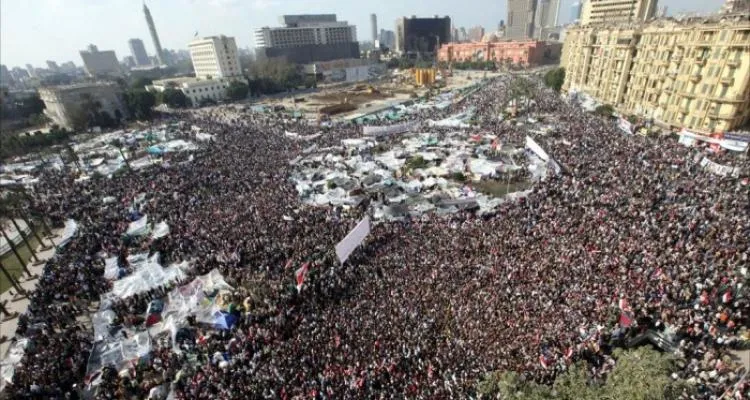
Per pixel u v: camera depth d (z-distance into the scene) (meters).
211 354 28.81
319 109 132.12
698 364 23.12
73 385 26.95
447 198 52.94
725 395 20.53
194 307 33.94
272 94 188.50
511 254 36.78
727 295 26.59
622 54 95.12
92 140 108.94
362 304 32.28
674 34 77.19
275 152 78.62
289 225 46.69
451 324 28.88
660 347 25.14
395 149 77.38
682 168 50.62
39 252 51.62
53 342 30.77
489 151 70.25
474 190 56.66
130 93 138.62
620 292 28.89
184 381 26.42
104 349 30.06
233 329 31.31
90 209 56.00
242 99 176.62
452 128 90.19
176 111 153.25
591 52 114.19
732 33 63.62
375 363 25.41
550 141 70.75
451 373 23.88
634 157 56.19
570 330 26.16
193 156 79.25
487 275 33.88
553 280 31.70
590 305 28.17
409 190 57.97
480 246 38.88
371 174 63.44
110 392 26.47
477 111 106.25
